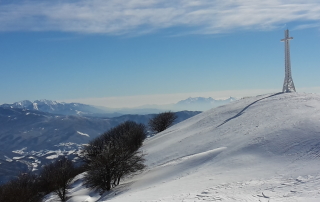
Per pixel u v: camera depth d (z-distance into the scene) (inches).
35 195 1417.3
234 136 1096.8
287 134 888.3
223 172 762.2
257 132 1016.2
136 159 1163.3
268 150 833.5
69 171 1460.4
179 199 538.0
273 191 534.6
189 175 823.7
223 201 494.9
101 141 1621.6
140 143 1781.5
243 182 633.6
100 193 1083.3
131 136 1728.6
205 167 858.8
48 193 1584.6
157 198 579.8
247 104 1684.3
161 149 1405.0
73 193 1347.2
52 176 1428.4
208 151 1014.4
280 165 722.2
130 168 1101.7
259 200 490.0
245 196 517.3
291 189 532.1
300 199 471.8
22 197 1243.2
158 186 779.4
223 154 915.4
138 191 791.1
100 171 1068.5
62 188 1348.4
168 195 598.2
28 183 1571.1
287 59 1726.1
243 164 791.7
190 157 1029.8
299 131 883.4
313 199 462.9
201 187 637.9
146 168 1193.4
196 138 1338.6
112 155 1078.4
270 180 621.3
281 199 483.8
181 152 1206.9
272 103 1464.1
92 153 1362.0
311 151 748.6
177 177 857.5
